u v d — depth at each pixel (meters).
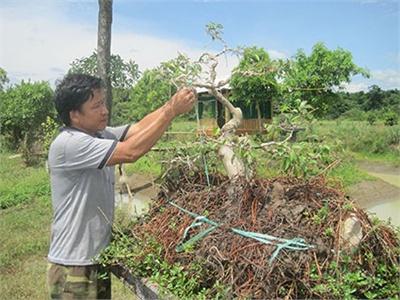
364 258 1.92
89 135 2.35
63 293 2.35
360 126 9.48
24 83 10.46
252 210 2.12
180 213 2.40
